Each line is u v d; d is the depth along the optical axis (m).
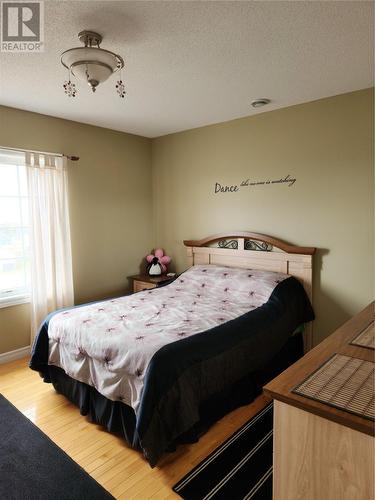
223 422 2.29
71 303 3.57
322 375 1.16
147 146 4.42
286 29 1.80
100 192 3.91
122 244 4.20
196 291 3.26
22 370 3.08
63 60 1.82
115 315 2.59
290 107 3.16
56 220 3.44
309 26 1.77
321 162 3.02
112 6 1.58
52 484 1.78
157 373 1.82
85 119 3.53
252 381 2.53
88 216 3.81
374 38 1.90
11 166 3.27
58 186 3.41
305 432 1.02
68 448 2.05
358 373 1.17
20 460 1.95
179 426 1.82
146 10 1.61
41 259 3.30
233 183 3.67
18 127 3.15
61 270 3.48
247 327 2.39
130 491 1.73
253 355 2.35
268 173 3.38
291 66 2.27
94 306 2.85
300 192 3.17
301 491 1.05
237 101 3.00
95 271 3.93
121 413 2.07
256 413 2.39
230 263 3.70
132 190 4.27
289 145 3.20
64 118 3.49
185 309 2.74
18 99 2.88
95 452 2.02
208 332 2.21
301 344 3.15
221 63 2.21
